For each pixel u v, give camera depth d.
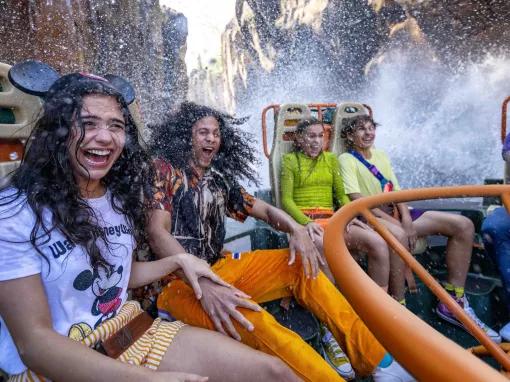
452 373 0.70
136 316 1.55
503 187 1.27
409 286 2.68
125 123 1.58
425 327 0.79
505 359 1.04
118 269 1.49
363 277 0.97
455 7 19.91
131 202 1.62
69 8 9.48
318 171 3.35
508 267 2.43
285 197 3.28
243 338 1.67
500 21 18.77
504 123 3.80
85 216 1.33
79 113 1.32
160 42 16.73
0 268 1.18
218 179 2.39
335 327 1.93
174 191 2.12
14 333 1.19
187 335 1.50
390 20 23.58
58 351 1.14
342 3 26.28
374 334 0.88
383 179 3.44
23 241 1.21
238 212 2.52
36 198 1.24
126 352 1.41
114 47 12.98
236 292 1.69
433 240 3.26
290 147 3.76
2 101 1.67
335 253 1.09
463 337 2.38
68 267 1.29
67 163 1.31
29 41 8.39
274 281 2.13
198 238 2.19
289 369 1.42
